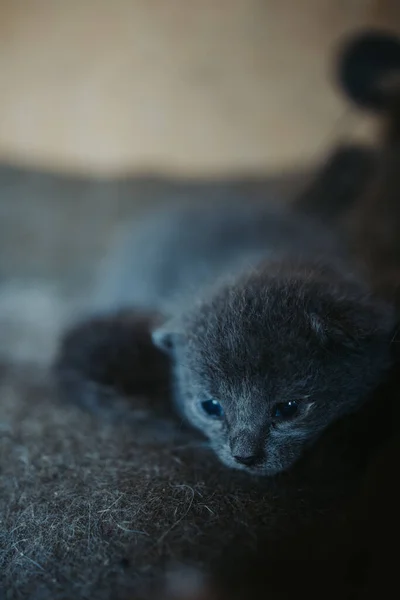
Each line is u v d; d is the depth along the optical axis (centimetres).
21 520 17
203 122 39
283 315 19
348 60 30
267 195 35
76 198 36
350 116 37
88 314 25
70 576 16
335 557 16
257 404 18
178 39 38
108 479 18
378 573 15
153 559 16
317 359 18
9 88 37
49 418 22
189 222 30
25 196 36
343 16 37
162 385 22
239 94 39
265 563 16
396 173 30
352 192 32
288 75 39
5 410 23
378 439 19
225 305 20
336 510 17
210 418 20
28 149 38
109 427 21
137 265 29
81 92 38
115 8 37
